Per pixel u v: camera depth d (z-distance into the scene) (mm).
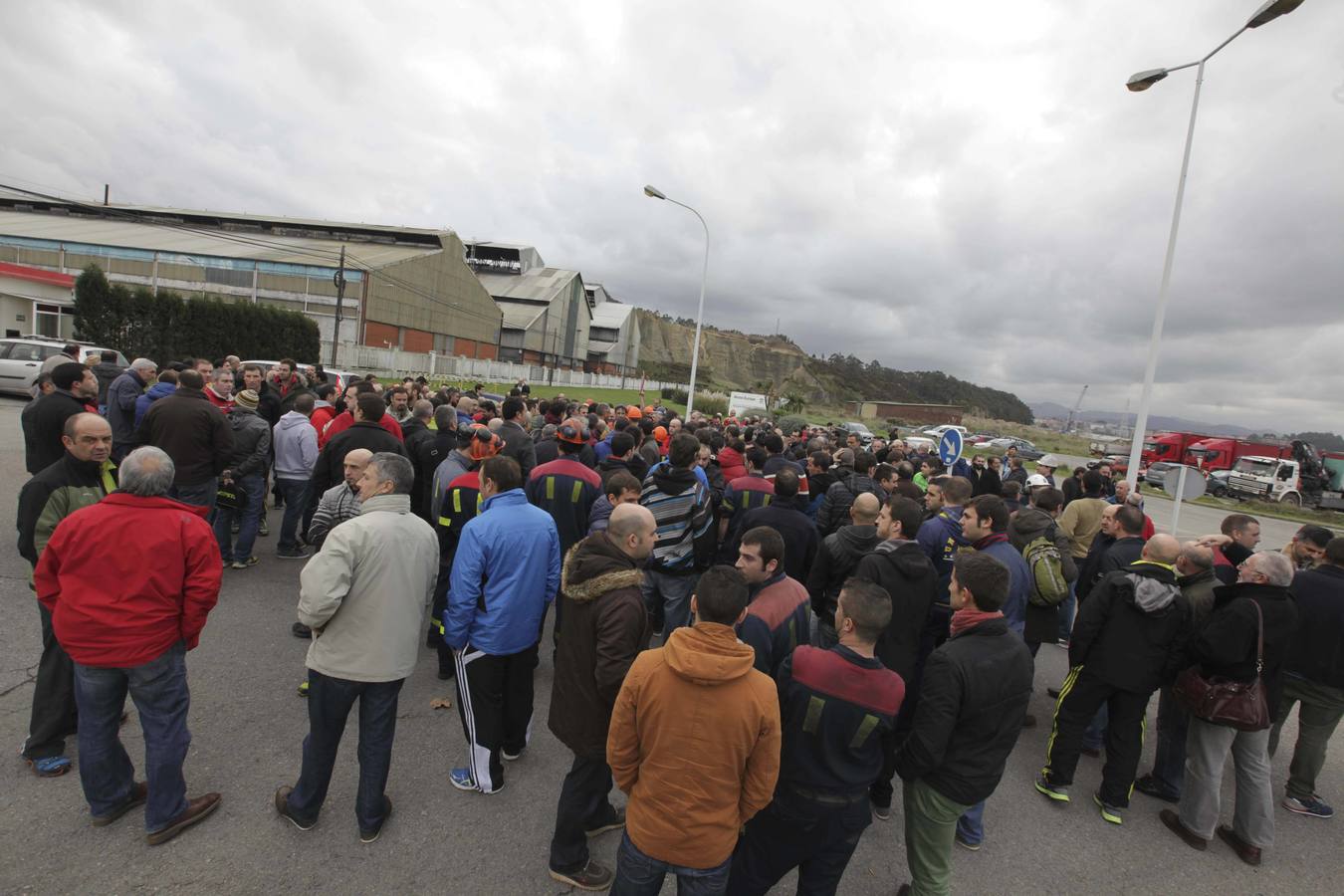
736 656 2115
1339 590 3908
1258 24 8898
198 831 2949
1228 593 3689
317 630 2844
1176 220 10258
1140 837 3740
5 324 30203
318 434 7438
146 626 2691
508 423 6305
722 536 5586
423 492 6504
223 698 4047
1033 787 4172
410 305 51656
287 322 32906
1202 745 3652
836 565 4059
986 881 3250
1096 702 3855
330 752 2939
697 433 7695
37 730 3160
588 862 2910
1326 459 30844
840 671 2332
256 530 6344
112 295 25578
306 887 2709
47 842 2773
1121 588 3721
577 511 4855
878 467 6441
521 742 3752
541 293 77625
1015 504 6918
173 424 5176
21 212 62781
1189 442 35281
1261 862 3592
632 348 109125
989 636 2680
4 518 6934
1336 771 4727
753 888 2547
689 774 2127
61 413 5121
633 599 2760
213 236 52188
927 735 2566
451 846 3049
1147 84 10531
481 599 3312
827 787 2361
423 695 4449
